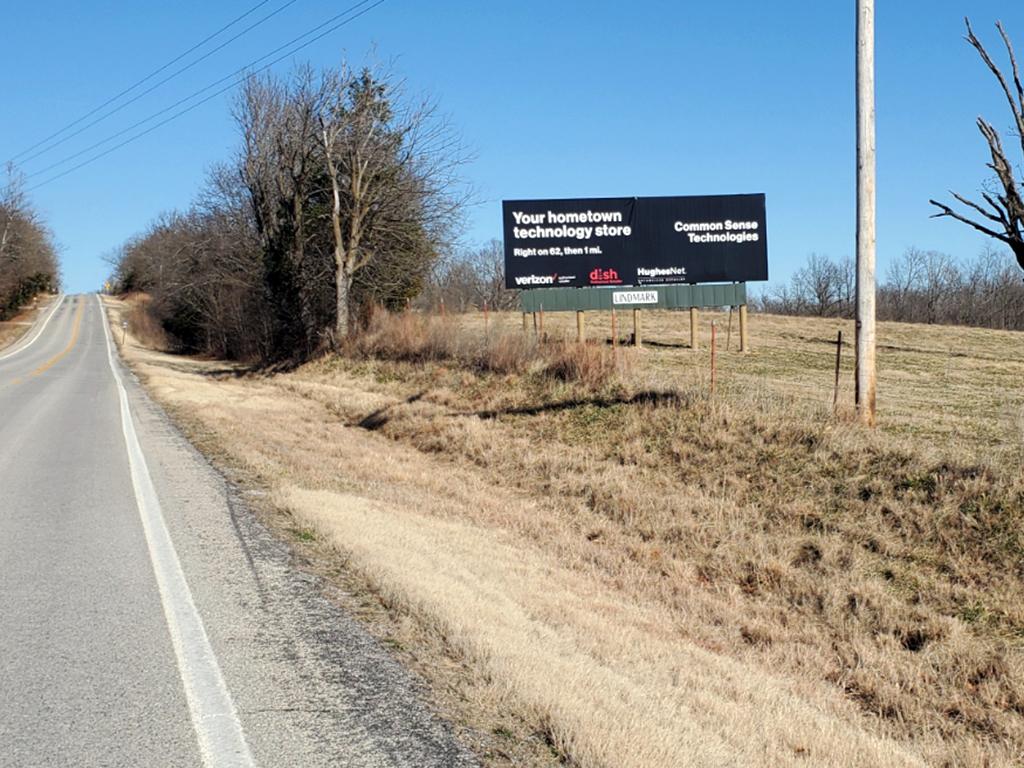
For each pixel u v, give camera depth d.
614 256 29.02
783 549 10.90
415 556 8.55
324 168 38.56
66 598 6.79
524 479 14.98
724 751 4.96
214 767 4.16
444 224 39.19
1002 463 11.65
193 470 12.80
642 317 45.84
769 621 9.09
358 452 16.77
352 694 5.05
